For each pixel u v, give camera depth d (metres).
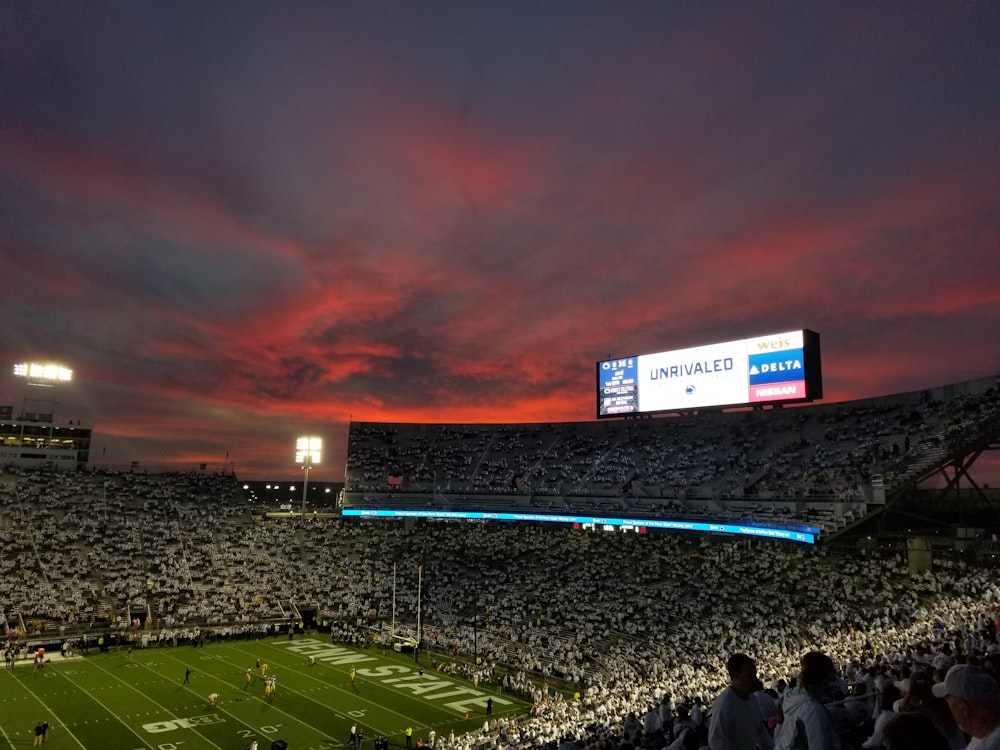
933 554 49.88
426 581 75.69
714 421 80.94
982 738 4.46
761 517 58.47
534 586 69.94
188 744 37.25
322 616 70.81
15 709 42.91
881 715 8.59
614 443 86.88
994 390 55.94
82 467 106.19
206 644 63.38
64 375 110.19
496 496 84.19
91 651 59.66
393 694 48.19
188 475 95.19
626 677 47.03
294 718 42.34
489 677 51.91
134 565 73.75
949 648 21.03
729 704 7.17
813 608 51.41
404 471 92.19
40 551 72.25
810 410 72.38
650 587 63.38
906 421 61.16
